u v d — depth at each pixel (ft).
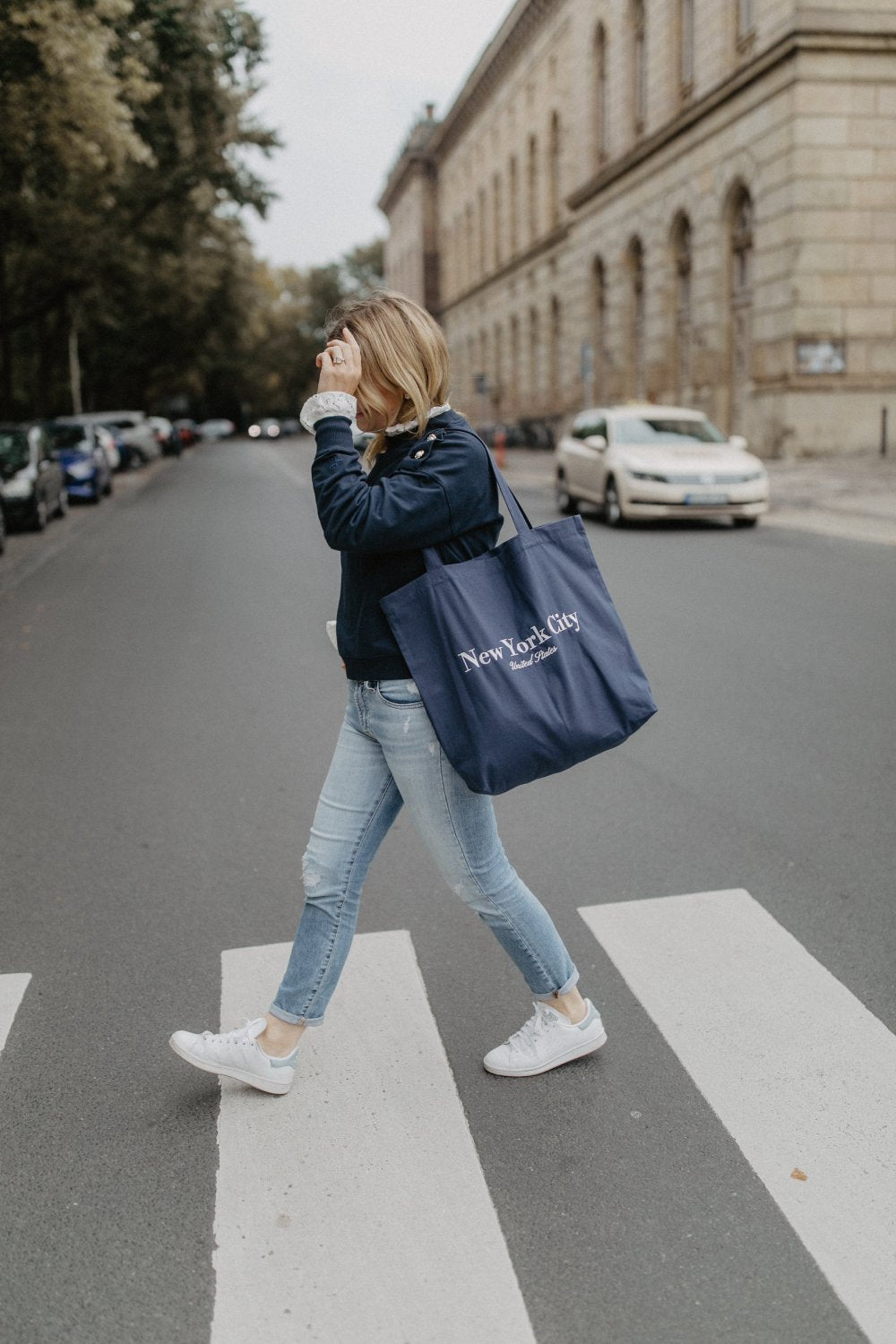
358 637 8.75
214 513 69.21
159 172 82.99
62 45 46.80
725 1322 7.23
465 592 8.38
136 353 175.73
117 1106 9.75
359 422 8.98
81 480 78.23
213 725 21.97
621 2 115.85
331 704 23.29
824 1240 7.91
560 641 8.58
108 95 50.42
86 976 12.07
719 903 13.38
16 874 14.90
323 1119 9.47
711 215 95.30
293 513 68.33
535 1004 10.28
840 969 11.77
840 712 21.34
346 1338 7.15
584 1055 10.20
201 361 197.77
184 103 71.46
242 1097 9.83
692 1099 9.61
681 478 51.01
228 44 67.82
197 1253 7.93
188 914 13.56
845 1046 10.33
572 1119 9.40
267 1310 7.39
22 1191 8.63
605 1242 7.96
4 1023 11.10
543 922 9.80
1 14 46.19
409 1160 8.90
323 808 9.52
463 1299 7.45
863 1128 9.15
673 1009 11.04
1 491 58.65
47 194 65.16
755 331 88.07
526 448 153.89
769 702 22.29
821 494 62.59
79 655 28.91
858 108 80.53
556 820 16.42
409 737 8.77
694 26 98.12
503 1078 10.03
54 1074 10.24
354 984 11.74
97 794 18.07
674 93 103.91
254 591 38.29
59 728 22.07
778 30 81.20
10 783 18.72
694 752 19.34
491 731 8.37
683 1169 8.71
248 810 17.16
